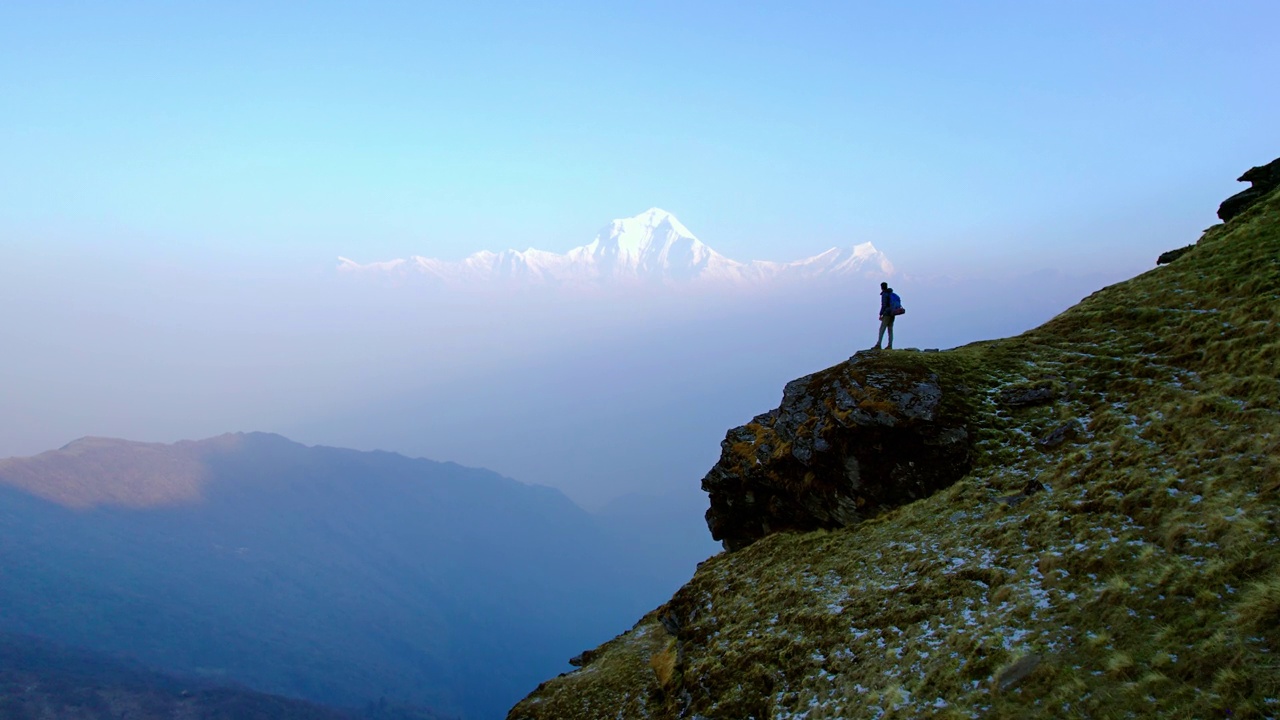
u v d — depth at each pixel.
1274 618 13.69
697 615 31.88
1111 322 34.44
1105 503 20.88
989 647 17.50
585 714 34.50
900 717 17.17
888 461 30.69
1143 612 15.96
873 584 24.33
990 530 23.53
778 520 36.28
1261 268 30.05
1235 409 21.91
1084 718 14.05
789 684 21.81
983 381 32.94
